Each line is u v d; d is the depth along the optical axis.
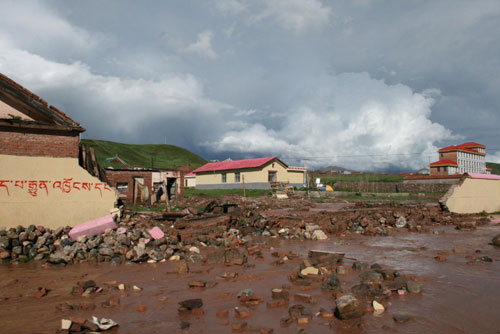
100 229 11.15
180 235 12.69
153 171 31.77
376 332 4.71
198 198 32.78
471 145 104.69
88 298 6.45
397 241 13.70
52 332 4.81
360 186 64.69
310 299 6.03
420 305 5.86
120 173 30.08
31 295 6.64
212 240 12.99
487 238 14.35
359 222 17.66
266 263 9.56
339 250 11.65
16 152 11.60
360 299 6.12
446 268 8.70
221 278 7.81
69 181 12.20
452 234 15.76
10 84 12.22
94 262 9.88
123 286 7.02
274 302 5.79
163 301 6.19
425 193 53.69
